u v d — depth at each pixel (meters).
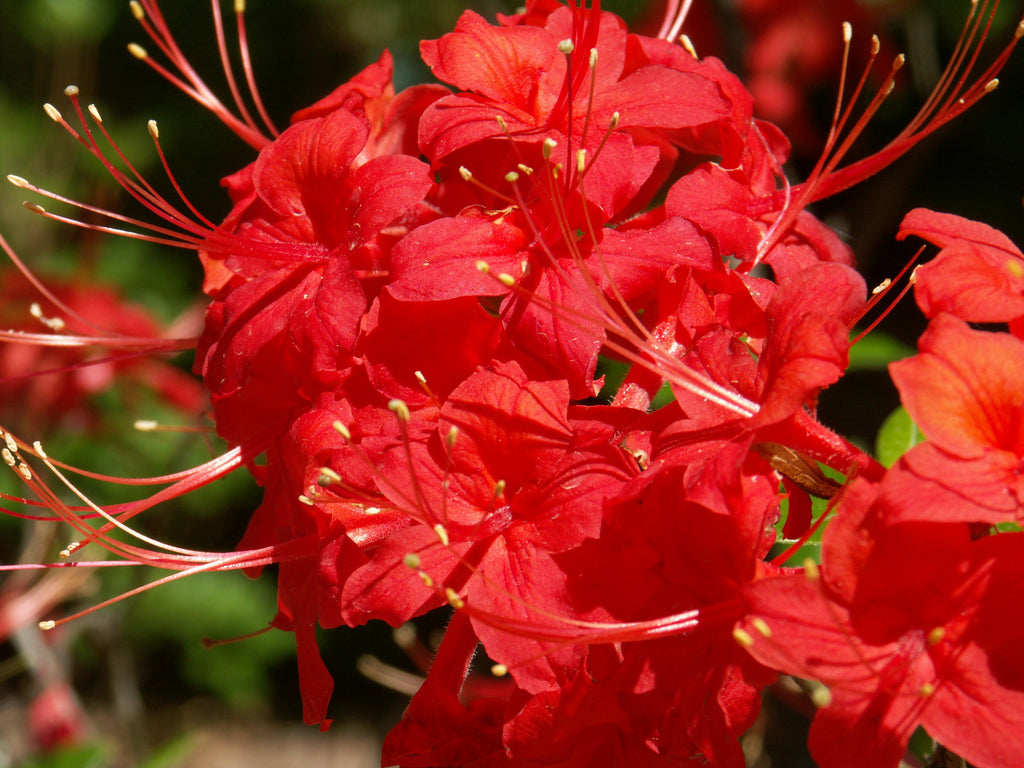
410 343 0.26
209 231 0.28
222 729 0.88
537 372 0.26
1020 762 0.22
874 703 0.23
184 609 0.76
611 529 0.25
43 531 0.44
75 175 0.75
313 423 0.27
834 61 0.53
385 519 0.26
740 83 0.29
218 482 0.72
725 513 0.24
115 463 0.62
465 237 0.26
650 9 0.44
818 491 0.26
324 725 0.27
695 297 0.26
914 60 0.53
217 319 0.29
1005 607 0.23
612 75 0.28
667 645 0.25
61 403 0.53
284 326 0.27
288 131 0.28
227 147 0.84
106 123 0.81
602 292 0.26
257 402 0.28
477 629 0.25
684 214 0.28
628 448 0.26
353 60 0.88
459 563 0.25
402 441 0.26
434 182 0.27
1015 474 0.23
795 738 0.46
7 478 0.54
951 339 0.23
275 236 0.28
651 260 0.26
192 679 0.78
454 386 0.26
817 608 0.23
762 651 0.23
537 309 0.26
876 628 0.23
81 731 0.49
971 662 0.23
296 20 0.87
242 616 0.77
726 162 0.29
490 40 0.28
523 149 0.27
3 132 0.74
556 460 0.25
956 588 0.23
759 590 0.23
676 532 0.25
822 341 0.24
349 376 0.27
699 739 0.24
